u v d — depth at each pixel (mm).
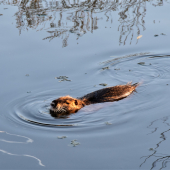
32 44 22359
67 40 23062
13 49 21531
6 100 15742
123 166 10172
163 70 20094
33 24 25203
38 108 15148
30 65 19672
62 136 12266
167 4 28750
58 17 26344
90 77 18797
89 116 14258
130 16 26516
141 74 19609
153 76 19312
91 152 11031
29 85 17406
